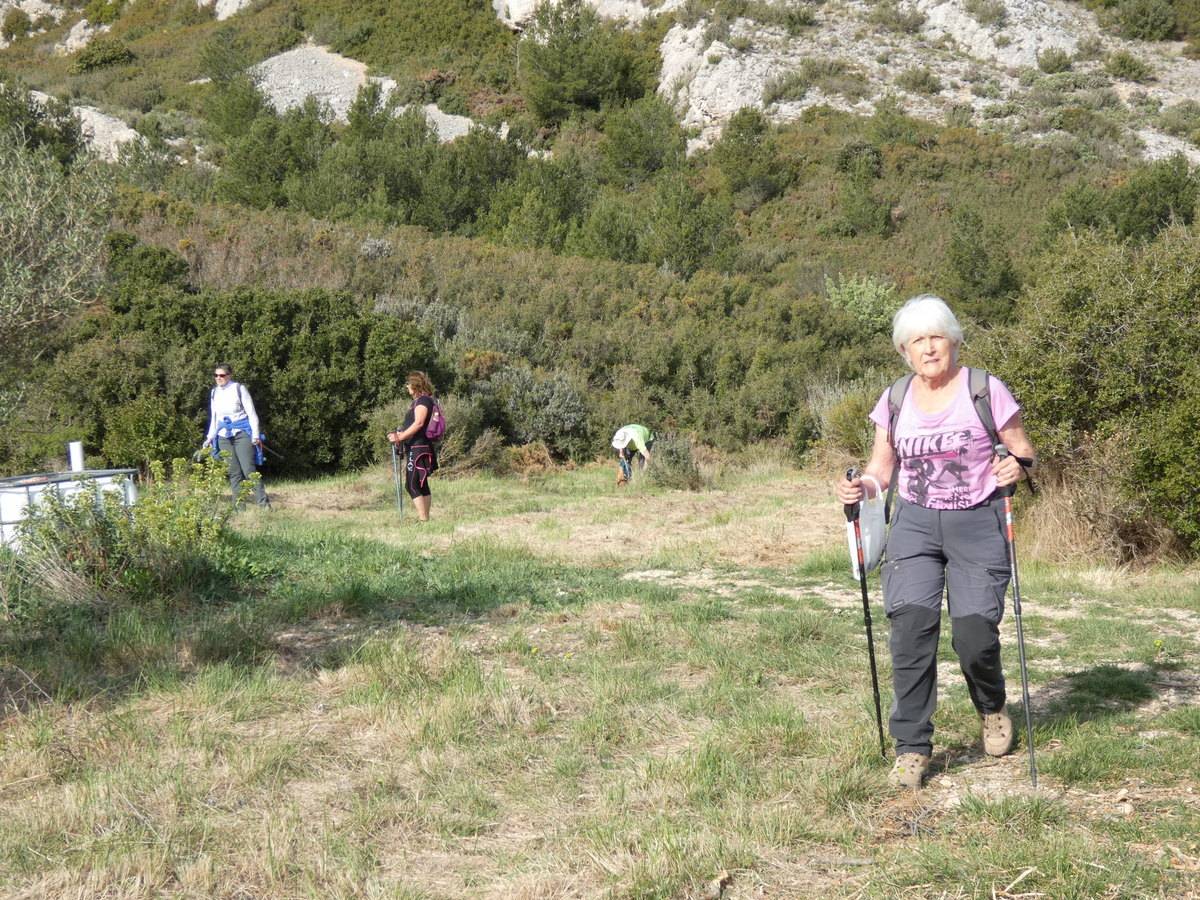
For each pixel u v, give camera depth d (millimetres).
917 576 3844
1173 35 59219
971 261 31391
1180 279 9047
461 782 4016
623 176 48156
